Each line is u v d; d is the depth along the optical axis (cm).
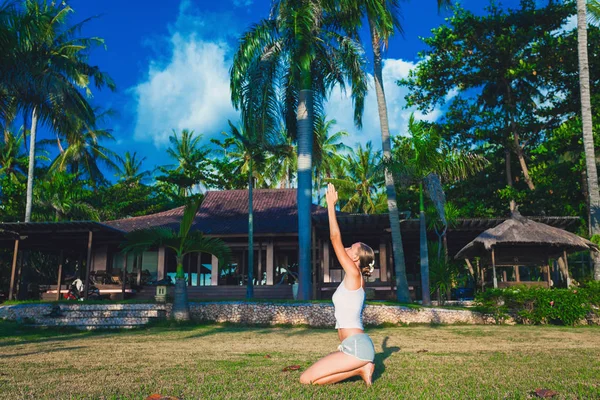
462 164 1648
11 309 1502
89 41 2919
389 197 1745
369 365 349
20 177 3819
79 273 2469
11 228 1972
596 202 1827
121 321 1445
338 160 4584
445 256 1897
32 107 1947
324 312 1429
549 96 2697
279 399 298
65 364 523
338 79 1970
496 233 1666
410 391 325
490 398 302
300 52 1777
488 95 2930
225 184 4434
